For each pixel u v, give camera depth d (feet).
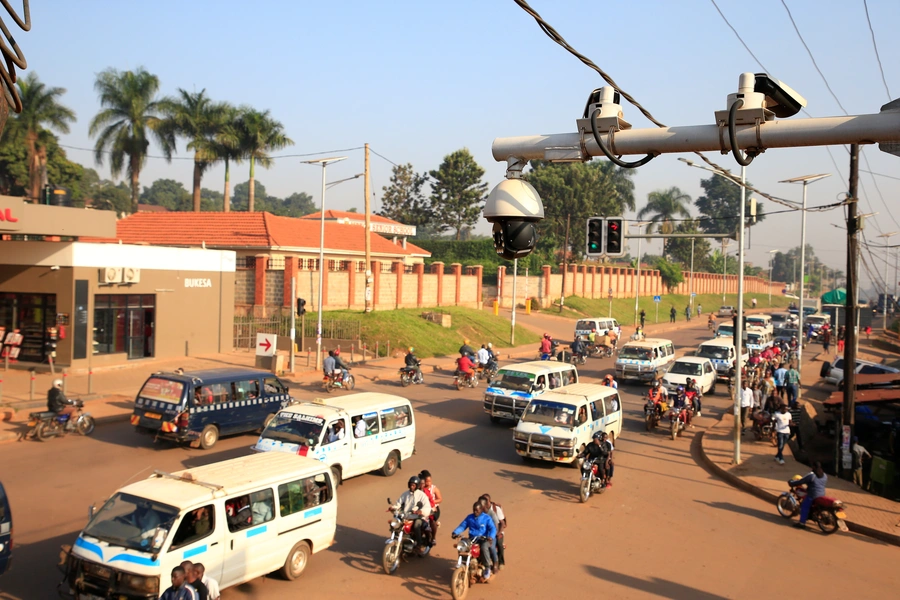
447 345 134.51
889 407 82.17
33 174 174.29
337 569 35.58
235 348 115.65
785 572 38.45
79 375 85.46
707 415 87.86
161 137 187.62
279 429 49.01
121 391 77.51
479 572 34.71
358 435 50.44
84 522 39.99
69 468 50.60
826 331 171.12
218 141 192.75
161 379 57.77
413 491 37.45
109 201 328.08
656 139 17.76
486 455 61.98
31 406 66.74
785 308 409.49
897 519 47.78
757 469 60.29
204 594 25.49
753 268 569.64
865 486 65.16
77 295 87.51
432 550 39.22
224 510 30.50
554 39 20.52
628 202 316.40
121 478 48.62
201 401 57.31
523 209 18.26
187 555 28.58
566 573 36.63
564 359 127.95
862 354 163.12
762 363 106.93
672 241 377.09
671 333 215.31
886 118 15.44
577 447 57.67
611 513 47.52
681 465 62.75
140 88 184.14
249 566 31.50
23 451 54.65
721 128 16.98
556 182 261.44
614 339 149.59
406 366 97.71
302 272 127.65
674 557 39.83
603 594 34.17
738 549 41.78
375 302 145.48
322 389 86.38
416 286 160.56
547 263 264.93
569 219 263.49
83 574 28.25
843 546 43.45
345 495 48.19
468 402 87.66
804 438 82.07
